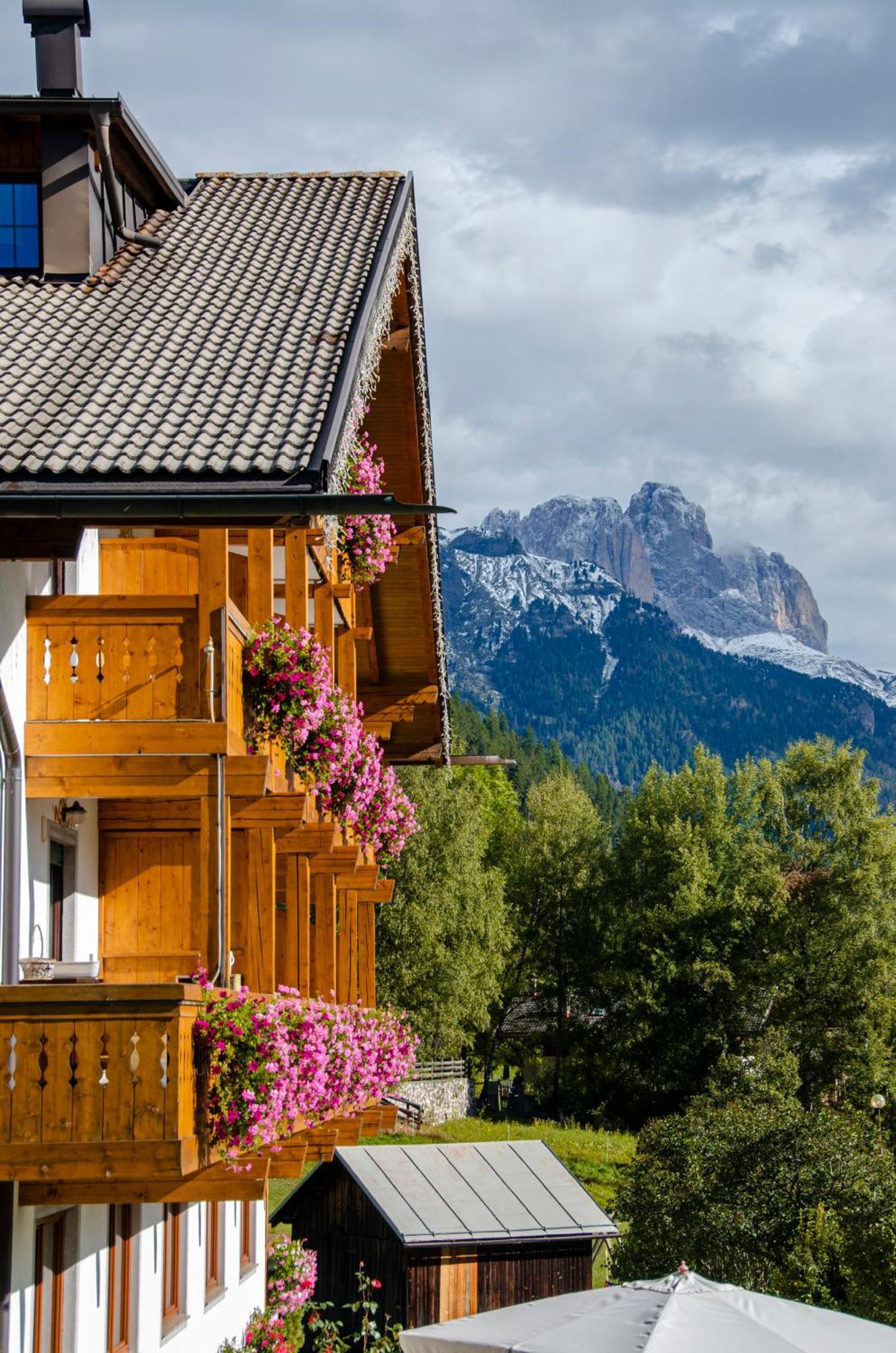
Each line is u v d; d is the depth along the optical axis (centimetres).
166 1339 2845
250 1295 3722
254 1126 1905
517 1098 12150
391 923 10100
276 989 2364
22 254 2666
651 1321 2238
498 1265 5350
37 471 1925
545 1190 5597
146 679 2119
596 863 12406
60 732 2109
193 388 2214
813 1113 5347
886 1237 4316
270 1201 6788
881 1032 10350
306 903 2866
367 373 2511
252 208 3106
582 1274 5478
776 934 10612
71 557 1958
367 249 2838
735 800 11812
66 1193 1908
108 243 2781
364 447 3177
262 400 2159
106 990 1792
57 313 2514
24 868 2248
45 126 2653
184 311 2534
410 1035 3281
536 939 12275
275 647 2323
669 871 11306
